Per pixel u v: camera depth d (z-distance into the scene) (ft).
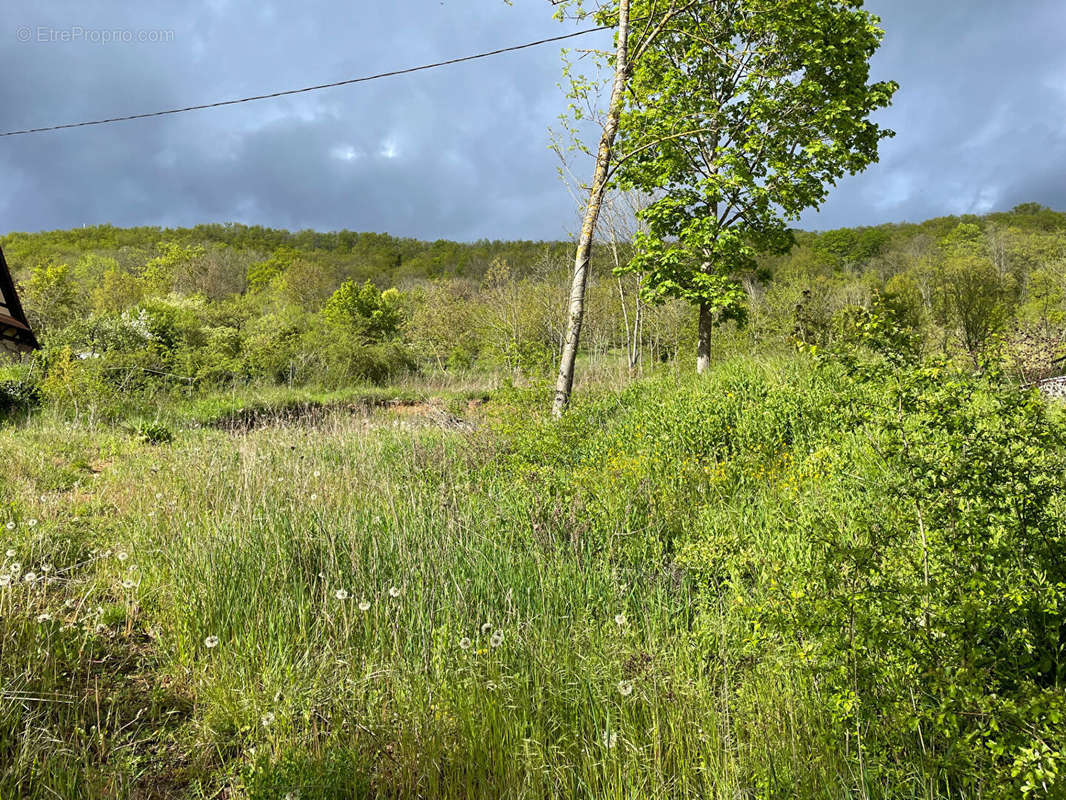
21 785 8.88
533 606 14.21
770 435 24.59
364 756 9.77
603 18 38.47
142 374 60.75
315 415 50.21
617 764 9.16
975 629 8.09
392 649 12.72
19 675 11.18
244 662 12.11
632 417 31.12
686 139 42.45
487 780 9.48
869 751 8.42
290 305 122.62
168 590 15.20
